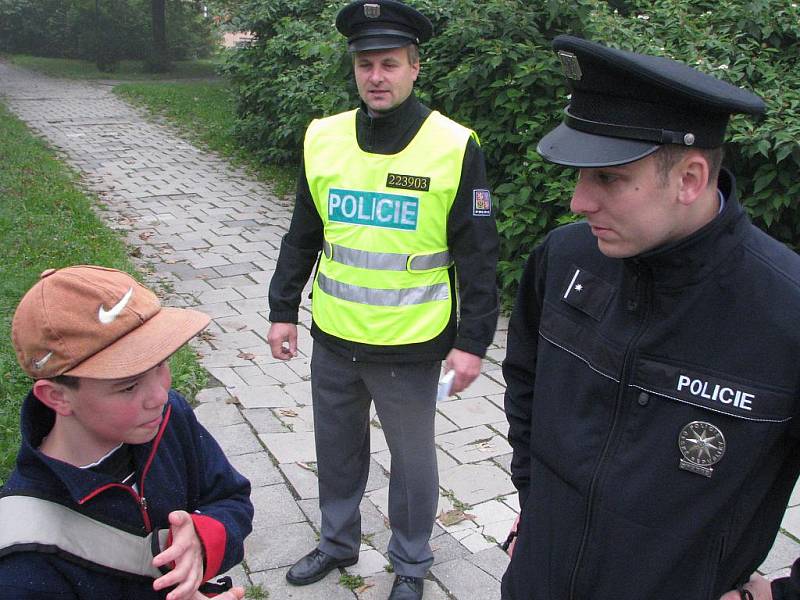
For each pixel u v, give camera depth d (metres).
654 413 1.49
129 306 1.47
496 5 5.90
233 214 8.78
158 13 25.02
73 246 7.05
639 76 1.34
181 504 1.65
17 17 29.78
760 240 1.48
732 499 1.45
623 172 1.39
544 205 5.77
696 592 1.49
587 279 1.65
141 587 1.53
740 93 1.41
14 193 8.85
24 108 16.09
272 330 2.89
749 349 1.42
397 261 2.58
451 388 2.52
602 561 1.55
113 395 1.44
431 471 2.79
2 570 1.36
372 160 2.57
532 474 1.76
